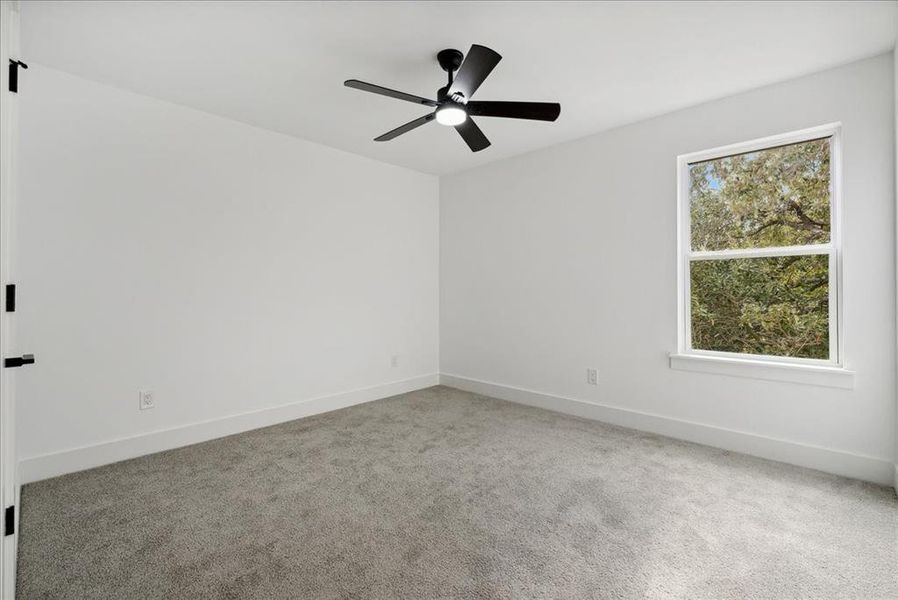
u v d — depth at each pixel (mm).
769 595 1521
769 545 1810
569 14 1967
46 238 2438
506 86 2678
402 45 2219
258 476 2477
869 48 2266
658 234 3170
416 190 4559
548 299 3842
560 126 3332
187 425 2980
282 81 2607
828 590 1545
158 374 2859
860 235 2408
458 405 3967
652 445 2949
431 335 4738
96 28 2059
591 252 3545
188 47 2232
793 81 2592
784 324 2740
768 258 2789
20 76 2312
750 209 2852
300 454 2805
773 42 2201
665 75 2545
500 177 4195
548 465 2623
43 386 2430
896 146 2240
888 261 2330
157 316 2854
